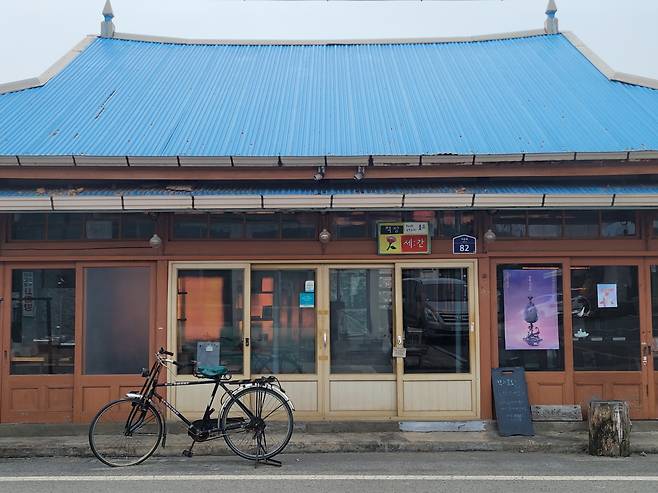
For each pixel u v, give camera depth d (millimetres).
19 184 9125
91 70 11805
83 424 9062
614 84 11094
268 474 6973
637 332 9328
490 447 8289
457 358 9289
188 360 9266
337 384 9266
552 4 13406
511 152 8875
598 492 6211
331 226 9398
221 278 9383
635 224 9398
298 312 9414
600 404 8000
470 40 13508
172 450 8062
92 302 9320
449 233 9367
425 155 8836
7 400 9164
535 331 9320
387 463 7566
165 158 8797
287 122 10164
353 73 12211
